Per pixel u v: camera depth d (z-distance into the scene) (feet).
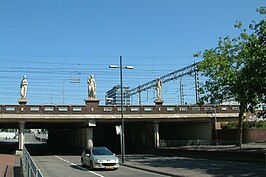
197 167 79.36
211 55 113.09
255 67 83.05
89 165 81.20
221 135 160.97
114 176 65.10
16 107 137.80
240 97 94.68
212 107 165.78
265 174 62.03
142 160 106.42
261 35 82.17
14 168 75.87
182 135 189.06
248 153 92.22
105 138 234.99
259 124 155.84
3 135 478.18
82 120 148.66
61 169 81.15
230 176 60.64
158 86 160.04
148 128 169.99
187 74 176.55
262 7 84.79
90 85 148.77
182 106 161.38
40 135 425.28
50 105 142.10
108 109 150.00
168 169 75.46
